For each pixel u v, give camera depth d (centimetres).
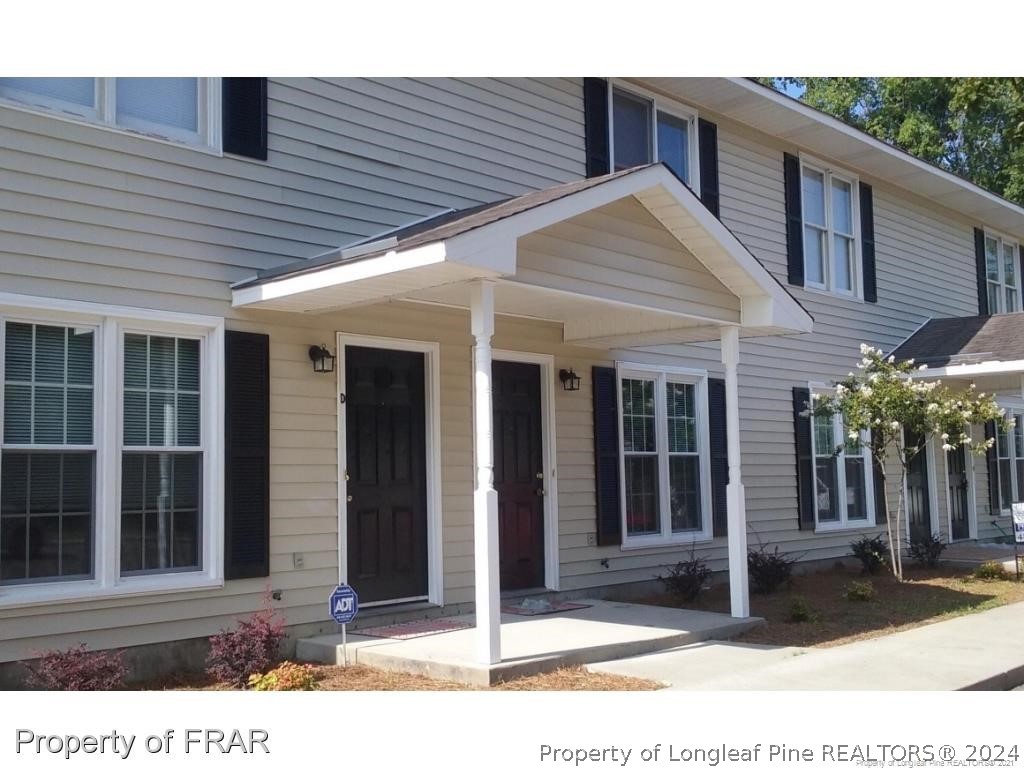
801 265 1392
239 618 746
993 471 1827
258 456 761
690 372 1205
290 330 799
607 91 1127
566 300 850
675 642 810
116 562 685
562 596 1012
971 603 1109
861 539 1410
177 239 735
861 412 1266
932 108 2752
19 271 654
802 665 755
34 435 659
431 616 876
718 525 1213
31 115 667
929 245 1709
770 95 1227
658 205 835
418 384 902
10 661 632
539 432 1018
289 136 812
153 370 724
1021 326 1513
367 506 848
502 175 991
